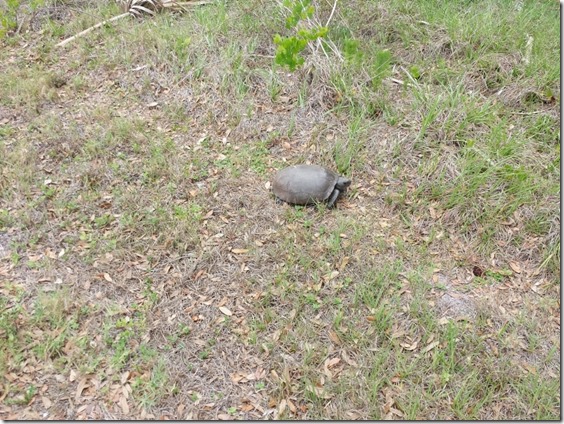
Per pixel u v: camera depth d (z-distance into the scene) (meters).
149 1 3.24
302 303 1.73
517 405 1.48
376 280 1.80
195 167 2.26
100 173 2.19
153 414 1.44
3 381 1.48
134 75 2.76
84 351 1.57
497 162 2.15
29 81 2.68
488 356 1.59
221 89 2.61
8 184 2.12
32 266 1.82
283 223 2.02
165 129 2.47
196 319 1.69
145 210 2.04
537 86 2.51
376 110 2.46
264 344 1.61
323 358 1.58
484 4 3.19
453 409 1.46
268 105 2.55
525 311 1.73
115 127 2.41
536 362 1.60
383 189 2.16
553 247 1.89
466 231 1.99
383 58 2.47
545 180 2.11
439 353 1.59
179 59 2.78
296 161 2.29
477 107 2.41
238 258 1.89
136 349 1.59
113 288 1.77
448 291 1.79
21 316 1.64
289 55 2.38
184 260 1.87
